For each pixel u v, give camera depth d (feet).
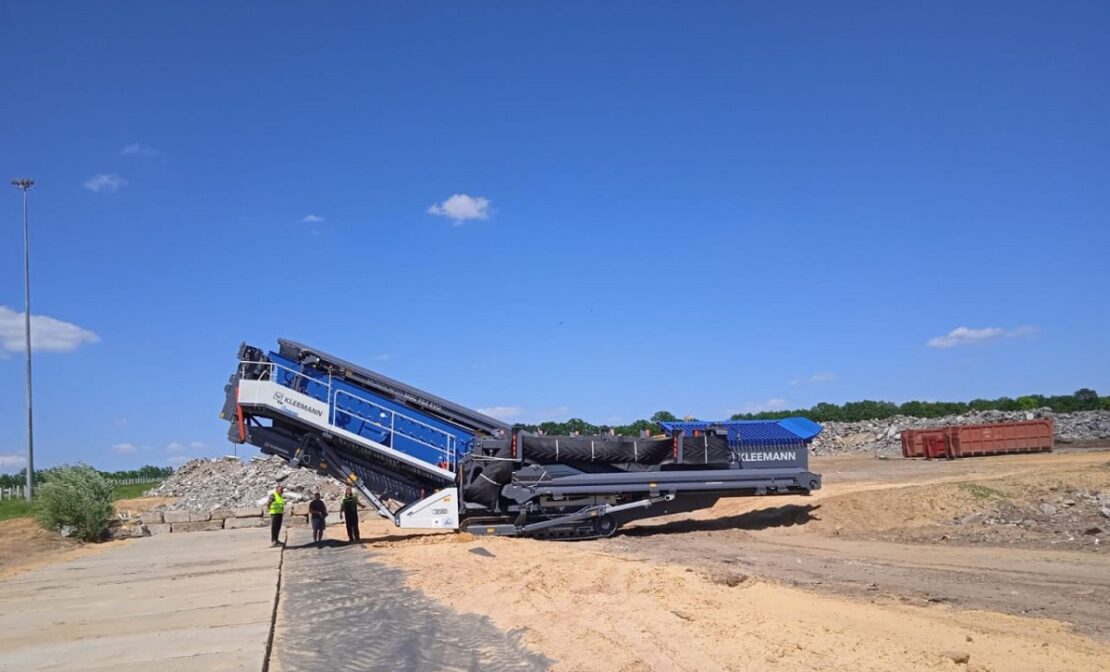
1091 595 42.93
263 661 32.07
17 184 145.07
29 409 141.59
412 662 31.19
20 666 33.45
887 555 60.80
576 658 30.22
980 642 31.89
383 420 79.10
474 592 46.39
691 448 80.33
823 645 31.04
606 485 78.02
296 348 79.25
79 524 95.30
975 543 63.98
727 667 28.40
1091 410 195.72
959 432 138.92
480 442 78.23
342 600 45.85
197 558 73.77
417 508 75.46
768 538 75.20
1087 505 69.72
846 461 152.15
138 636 38.17
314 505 81.46
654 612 37.83
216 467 166.20
